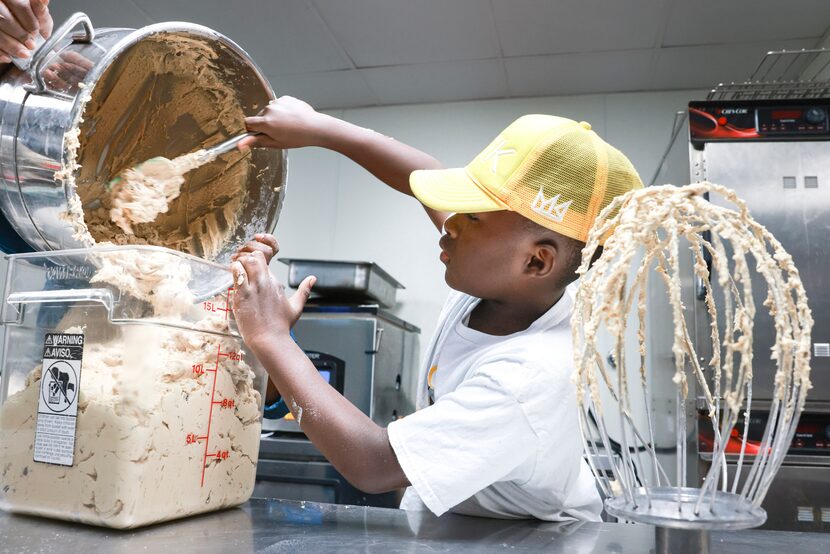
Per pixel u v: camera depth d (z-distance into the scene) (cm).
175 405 71
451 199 77
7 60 77
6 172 75
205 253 95
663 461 219
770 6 205
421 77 259
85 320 71
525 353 77
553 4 207
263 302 78
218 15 223
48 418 71
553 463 78
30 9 91
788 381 48
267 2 213
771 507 167
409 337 258
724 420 48
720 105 181
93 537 66
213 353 77
